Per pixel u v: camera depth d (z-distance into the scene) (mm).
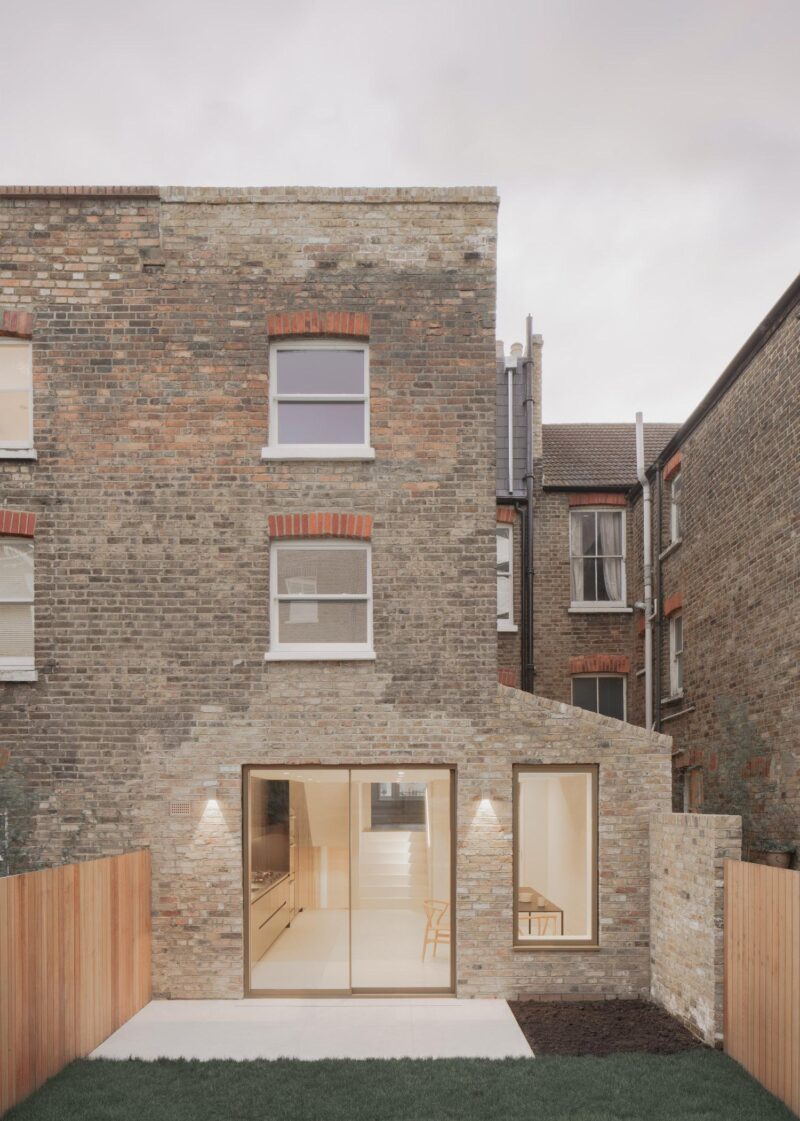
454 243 11609
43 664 11125
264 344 11484
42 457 11297
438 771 11266
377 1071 8320
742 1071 8297
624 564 18906
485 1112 7359
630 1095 7699
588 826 11203
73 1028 8711
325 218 11602
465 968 10922
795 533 11484
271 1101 7605
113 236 11500
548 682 18359
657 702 17062
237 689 11172
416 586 11312
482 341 11531
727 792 13766
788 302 11453
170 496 11312
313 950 11102
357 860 11195
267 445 11453
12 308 11398
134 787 11055
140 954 10547
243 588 11250
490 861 11047
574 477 18953
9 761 11031
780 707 11875
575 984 10930
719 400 14195
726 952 8898
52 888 8336
